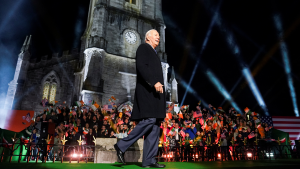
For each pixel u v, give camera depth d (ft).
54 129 29.14
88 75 82.02
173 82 103.45
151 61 9.99
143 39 101.19
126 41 96.94
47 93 93.66
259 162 11.98
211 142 31.55
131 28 100.12
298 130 43.88
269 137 36.40
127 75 91.97
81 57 98.78
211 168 8.53
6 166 9.32
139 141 15.01
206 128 32.81
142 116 9.25
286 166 9.04
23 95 89.10
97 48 86.22
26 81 91.76
